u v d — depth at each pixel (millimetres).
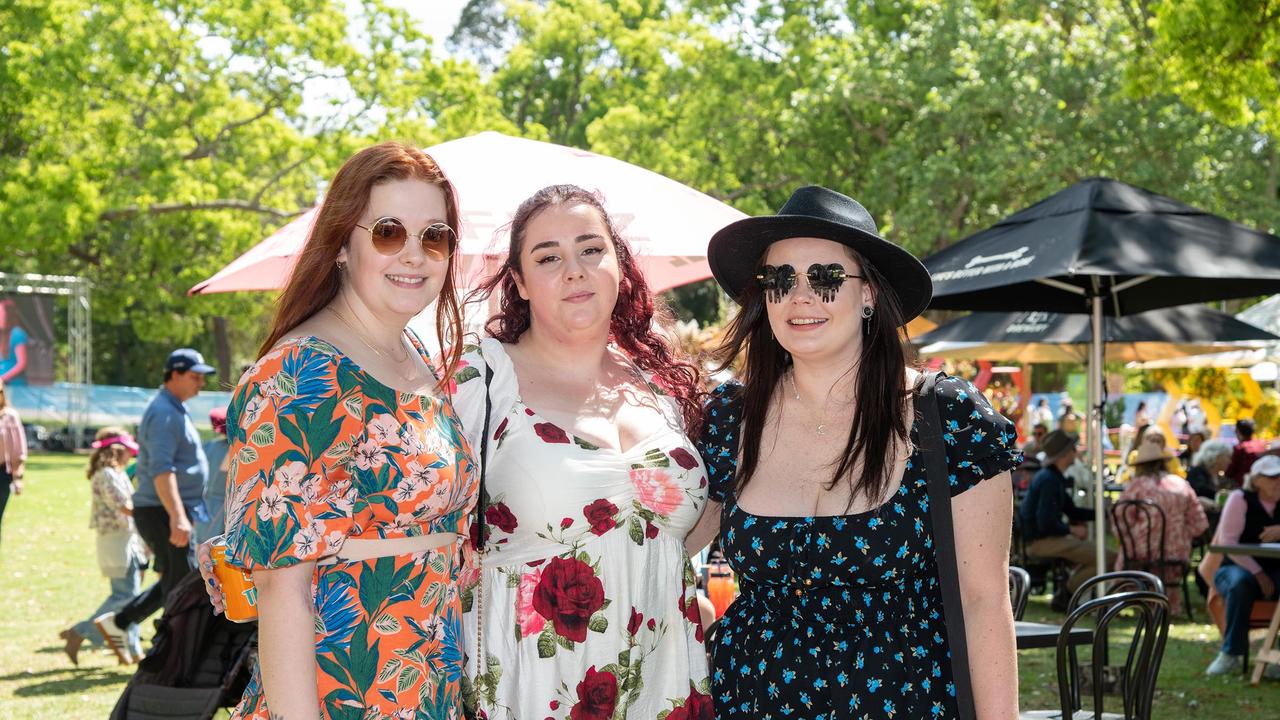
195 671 4516
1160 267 6156
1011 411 20703
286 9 28344
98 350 50875
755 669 2625
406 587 2354
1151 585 4559
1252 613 7680
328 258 2410
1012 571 5195
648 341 3117
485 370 2793
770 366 2846
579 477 2727
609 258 2898
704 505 2891
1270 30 9930
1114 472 17438
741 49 27688
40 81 26359
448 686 2408
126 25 27125
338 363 2322
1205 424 17656
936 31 22797
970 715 2506
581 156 5219
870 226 2795
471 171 4879
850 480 2639
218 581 2400
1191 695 6980
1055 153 20875
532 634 2689
